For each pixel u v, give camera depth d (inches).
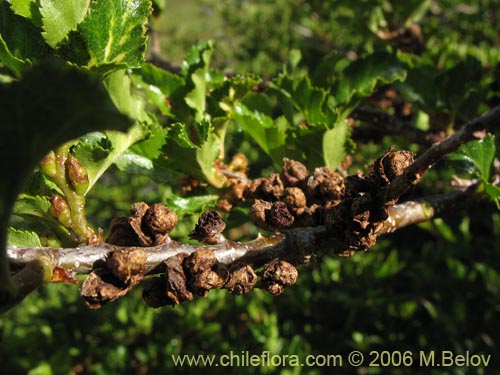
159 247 3.0
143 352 8.9
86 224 3.1
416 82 5.6
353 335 8.9
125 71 3.9
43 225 3.3
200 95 4.5
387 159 3.1
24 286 2.5
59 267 2.7
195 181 4.4
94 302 2.7
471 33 10.7
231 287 3.0
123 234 3.1
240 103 4.5
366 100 6.5
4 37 3.1
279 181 4.0
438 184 9.4
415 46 7.3
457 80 5.5
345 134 4.6
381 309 9.3
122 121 1.9
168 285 2.9
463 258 9.5
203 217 3.2
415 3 7.0
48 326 9.2
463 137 3.5
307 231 3.3
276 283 3.1
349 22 9.1
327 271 9.3
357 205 3.1
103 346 9.2
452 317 8.9
